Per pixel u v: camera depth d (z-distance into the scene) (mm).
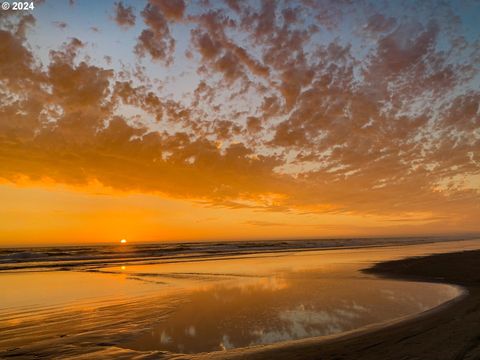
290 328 10086
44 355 8031
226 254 47000
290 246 77500
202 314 11953
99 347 8625
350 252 47469
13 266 30766
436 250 48000
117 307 13133
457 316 9727
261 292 15969
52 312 12383
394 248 58469
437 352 6844
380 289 16109
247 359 7531
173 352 8219
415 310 11711
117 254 48688
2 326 10578
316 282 18750
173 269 26875
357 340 8266
